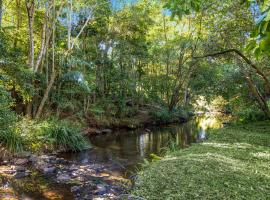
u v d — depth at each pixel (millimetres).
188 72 18891
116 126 14719
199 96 25547
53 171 6363
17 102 10922
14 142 7516
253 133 8250
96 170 6699
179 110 20719
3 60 8078
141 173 4473
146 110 18891
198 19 11062
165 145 10445
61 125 9500
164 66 21578
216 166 4527
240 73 11336
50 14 11586
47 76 10773
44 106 11227
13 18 12945
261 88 11078
